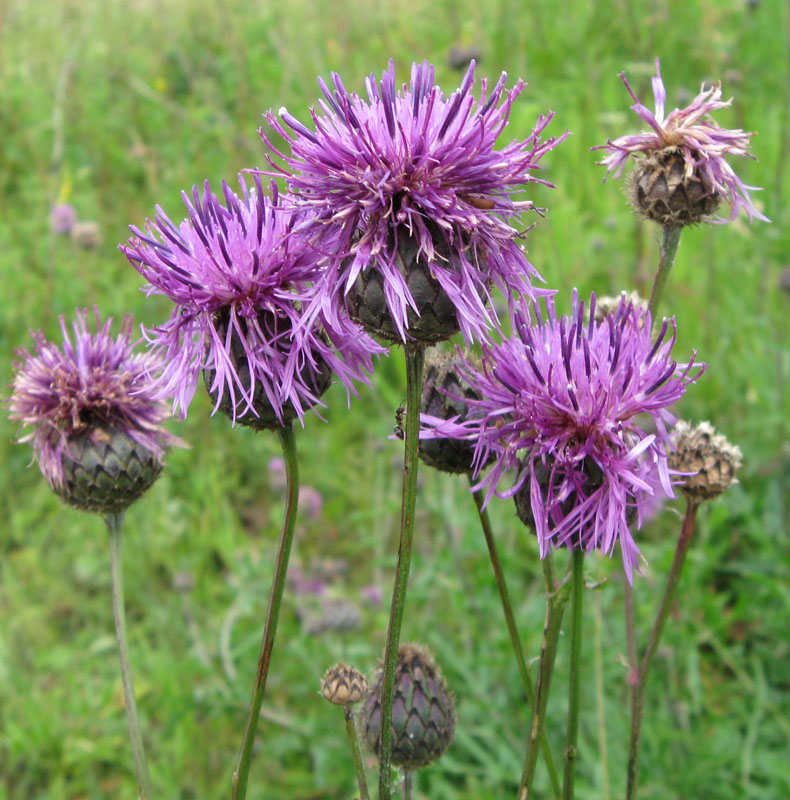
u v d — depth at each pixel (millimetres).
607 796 273
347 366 175
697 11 766
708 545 415
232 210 182
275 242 174
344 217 157
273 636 180
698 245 575
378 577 451
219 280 172
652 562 381
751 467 448
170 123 735
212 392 179
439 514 401
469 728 361
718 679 402
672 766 333
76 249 548
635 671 216
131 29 870
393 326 158
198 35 830
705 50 717
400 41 781
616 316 177
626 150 211
